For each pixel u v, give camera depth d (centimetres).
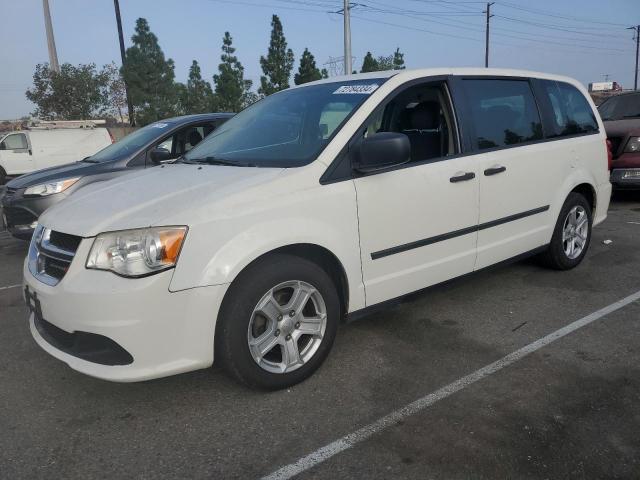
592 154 524
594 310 430
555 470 246
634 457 253
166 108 2873
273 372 314
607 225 739
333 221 328
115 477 253
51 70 2753
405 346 377
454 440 270
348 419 292
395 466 253
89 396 327
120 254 278
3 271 632
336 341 387
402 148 324
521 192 446
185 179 339
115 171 658
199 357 289
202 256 282
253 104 470
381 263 357
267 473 252
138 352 276
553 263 513
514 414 290
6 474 257
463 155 403
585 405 296
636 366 338
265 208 302
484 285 495
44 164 1862
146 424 295
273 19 3272
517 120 455
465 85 418
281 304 322
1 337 423
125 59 2755
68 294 281
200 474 254
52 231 314
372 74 407
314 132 366
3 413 311
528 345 373
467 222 405
